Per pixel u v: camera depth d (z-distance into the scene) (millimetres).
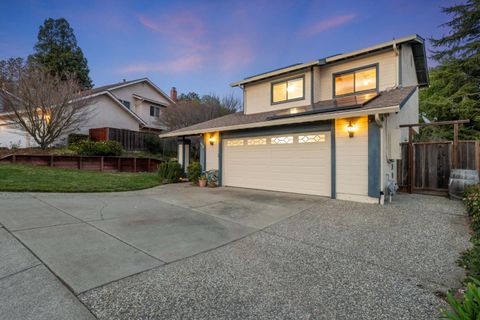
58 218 5000
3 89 11984
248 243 4066
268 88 11102
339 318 2240
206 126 10828
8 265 3051
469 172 6934
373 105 6473
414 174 8281
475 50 15531
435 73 16484
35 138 12477
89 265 3148
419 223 4988
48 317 2166
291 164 8477
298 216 5656
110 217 5336
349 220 5281
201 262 3350
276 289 2707
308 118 7234
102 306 2348
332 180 7426
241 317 2250
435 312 2293
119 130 15797
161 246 3863
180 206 6621
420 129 16328
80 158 12438
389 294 2598
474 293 1558
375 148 6605
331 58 9273
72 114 13031
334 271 3113
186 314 2275
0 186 7094
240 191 9039
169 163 11633
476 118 14414
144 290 2645
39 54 25000
